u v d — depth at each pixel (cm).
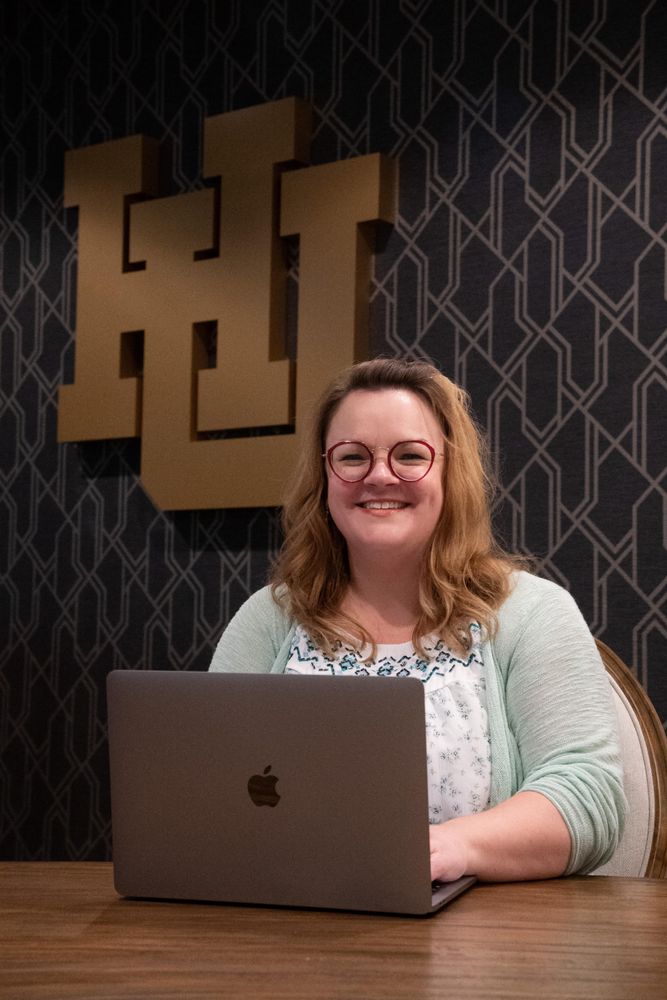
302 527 203
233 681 132
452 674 186
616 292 267
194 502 318
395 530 189
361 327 299
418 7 299
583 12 275
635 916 129
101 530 341
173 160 338
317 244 303
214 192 322
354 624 195
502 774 178
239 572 315
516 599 189
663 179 262
